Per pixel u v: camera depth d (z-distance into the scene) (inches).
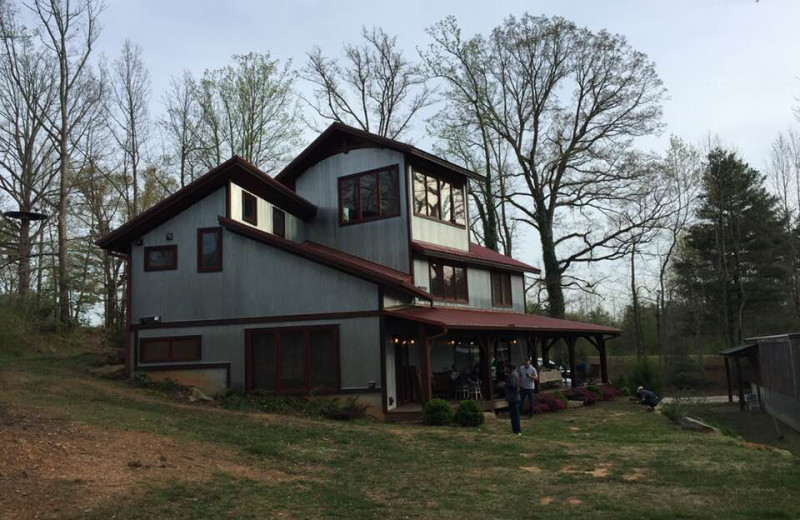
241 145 1365.7
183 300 766.5
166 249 782.5
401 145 828.6
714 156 1809.8
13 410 474.0
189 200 775.7
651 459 443.5
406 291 718.5
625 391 1124.5
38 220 1175.0
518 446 502.6
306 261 730.8
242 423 548.7
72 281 1269.7
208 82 1362.0
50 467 321.1
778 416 912.9
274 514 291.3
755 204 1804.9
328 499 324.5
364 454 458.6
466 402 663.1
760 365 1037.8
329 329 711.1
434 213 901.8
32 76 1210.6
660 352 1876.2
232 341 744.3
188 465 372.8
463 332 800.9
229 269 757.9
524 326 856.9
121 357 837.8
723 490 342.6
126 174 1411.2
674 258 1940.2
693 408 827.4
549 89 1534.2
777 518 283.3
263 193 816.3
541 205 1571.1
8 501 264.4
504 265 1079.6
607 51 1478.8
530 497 336.2
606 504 315.3
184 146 1402.6
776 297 1761.8
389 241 840.3
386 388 686.5
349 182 884.0
